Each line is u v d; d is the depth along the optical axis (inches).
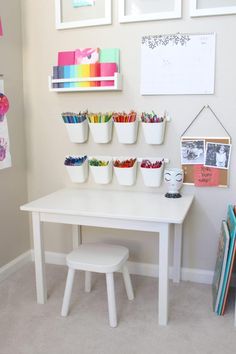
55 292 87.4
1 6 89.0
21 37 97.0
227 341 68.4
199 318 75.8
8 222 96.7
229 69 82.0
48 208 76.0
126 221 72.1
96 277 95.4
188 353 65.1
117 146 92.7
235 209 79.9
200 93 84.1
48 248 104.7
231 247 73.6
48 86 96.7
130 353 65.1
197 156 86.7
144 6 85.7
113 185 94.7
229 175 85.7
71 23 91.0
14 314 77.9
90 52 89.9
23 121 100.4
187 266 92.9
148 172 87.7
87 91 93.3
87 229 99.7
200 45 82.5
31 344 67.8
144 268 96.0
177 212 71.8
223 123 84.2
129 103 90.4
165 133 88.4
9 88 93.7
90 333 71.1
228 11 79.3
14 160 97.7
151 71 86.9
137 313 77.7
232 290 87.1
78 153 97.0
